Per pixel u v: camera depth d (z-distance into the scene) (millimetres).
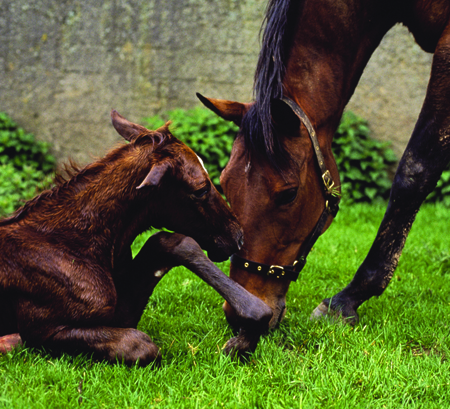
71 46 8352
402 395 2387
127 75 8383
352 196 7867
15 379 2342
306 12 3068
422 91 8141
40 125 8500
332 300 3459
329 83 3115
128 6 8250
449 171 7777
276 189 2789
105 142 8492
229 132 7844
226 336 3025
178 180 2652
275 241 2891
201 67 8367
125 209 2684
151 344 2506
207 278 2623
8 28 8359
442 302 3795
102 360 2490
